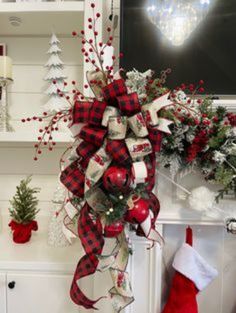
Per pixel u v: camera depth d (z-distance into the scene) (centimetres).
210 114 90
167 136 88
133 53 114
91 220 79
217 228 116
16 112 147
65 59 144
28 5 116
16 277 111
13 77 146
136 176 74
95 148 77
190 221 100
